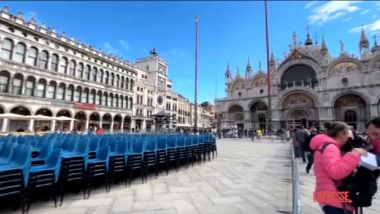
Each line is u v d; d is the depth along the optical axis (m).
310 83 50.75
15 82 30.73
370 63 43.09
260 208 5.72
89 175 6.68
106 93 46.12
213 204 5.97
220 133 46.12
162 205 5.84
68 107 37.34
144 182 8.21
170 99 77.75
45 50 34.75
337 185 2.74
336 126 3.16
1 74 29.34
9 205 5.68
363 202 2.61
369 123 4.11
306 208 6.00
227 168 11.09
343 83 45.81
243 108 58.72
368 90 41.97
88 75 42.44
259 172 10.24
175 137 11.42
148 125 60.72
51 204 5.83
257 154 16.88
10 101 29.66
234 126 57.06
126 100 52.16
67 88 37.91
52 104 34.81
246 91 60.62
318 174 2.96
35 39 33.50
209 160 13.71
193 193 6.91
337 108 46.44
